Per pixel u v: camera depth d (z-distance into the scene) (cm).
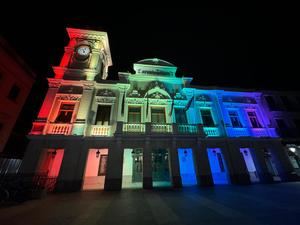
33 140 1279
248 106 1831
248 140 1617
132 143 1359
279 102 2014
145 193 1076
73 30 1773
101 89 1585
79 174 1235
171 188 1245
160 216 608
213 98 1791
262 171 1524
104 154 1555
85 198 959
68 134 1333
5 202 864
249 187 1240
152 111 1600
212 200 841
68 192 1153
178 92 1736
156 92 1659
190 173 1541
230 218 565
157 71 1827
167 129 1446
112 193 1102
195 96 1750
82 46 1756
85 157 1291
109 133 1402
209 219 561
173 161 1352
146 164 1307
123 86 1598
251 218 559
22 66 1568
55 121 1389
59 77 1590
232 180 1445
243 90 1908
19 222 570
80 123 1369
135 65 1802
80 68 1650
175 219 571
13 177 1027
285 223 507
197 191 1112
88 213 666
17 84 1527
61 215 644
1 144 1365
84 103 1457
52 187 1215
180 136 1409
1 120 1355
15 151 1750
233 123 1734
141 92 1647
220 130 1631
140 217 604
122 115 1489
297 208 661
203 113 1714
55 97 1459
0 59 1323
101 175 1482
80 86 1549
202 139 1487
